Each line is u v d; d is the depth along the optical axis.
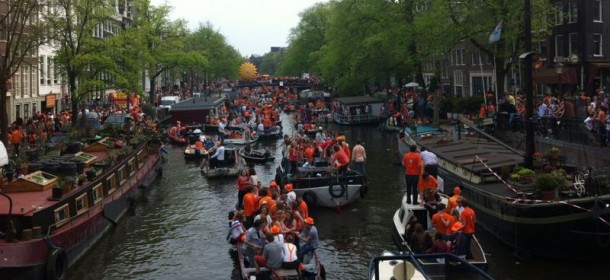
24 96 44.56
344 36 55.41
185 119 55.00
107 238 19.19
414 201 17.42
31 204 15.77
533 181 16.14
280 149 41.00
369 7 52.53
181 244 18.50
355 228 19.77
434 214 15.24
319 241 18.42
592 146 23.41
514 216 15.20
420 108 45.72
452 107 40.69
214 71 104.25
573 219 14.15
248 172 21.02
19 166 20.28
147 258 17.17
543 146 25.17
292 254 13.52
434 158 19.70
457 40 36.06
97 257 17.25
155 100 67.62
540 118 27.59
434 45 37.84
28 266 13.70
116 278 15.52
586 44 41.12
